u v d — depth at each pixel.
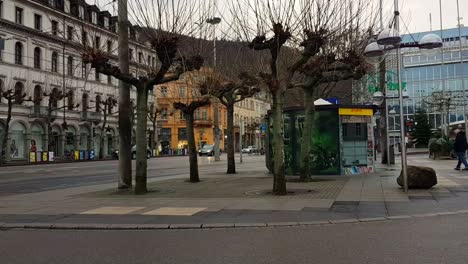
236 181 18.84
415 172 14.27
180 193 14.81
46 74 57.75
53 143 59.12
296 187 15.53
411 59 84.06
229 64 22.38
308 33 14.20
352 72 17.50
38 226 9.72
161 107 77.06
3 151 47.00
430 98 71.19
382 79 29.23
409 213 10.31
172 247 7.59
